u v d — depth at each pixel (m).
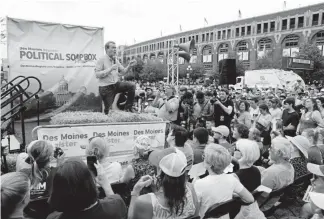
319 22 43.78
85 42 6.79
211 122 7.14
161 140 5.00
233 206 2.66
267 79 27.23
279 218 3.76
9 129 4.81
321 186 3.11
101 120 4.46
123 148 4.62
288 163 3.43
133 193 2.34
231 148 4.54
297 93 15.93
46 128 3.95
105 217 1.70
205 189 2.52
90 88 6.93
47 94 6.36
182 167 1.99
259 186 3.09
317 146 4.00
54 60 6.40
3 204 1.50
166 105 6.35
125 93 5.63
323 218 2.58
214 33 60.47
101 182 2.57
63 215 1.64
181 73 54.59
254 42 53.12
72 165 1.65
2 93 4.45
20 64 5.97
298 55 37.84
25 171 2.82
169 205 2.01
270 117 6.74
